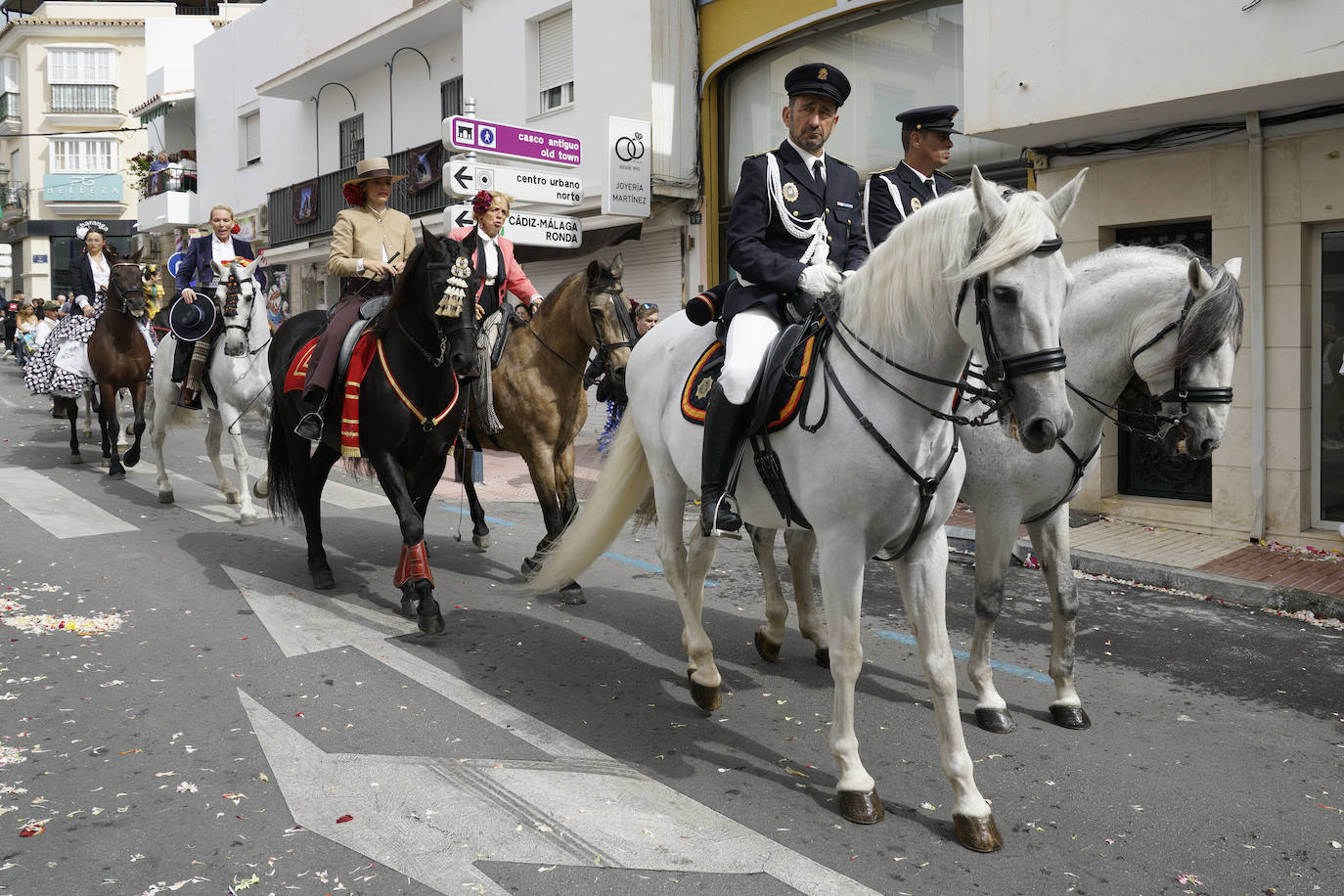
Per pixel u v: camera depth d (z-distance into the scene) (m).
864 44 10.75
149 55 29.44
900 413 3.18
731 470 3.74
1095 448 4.10
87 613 5.64
